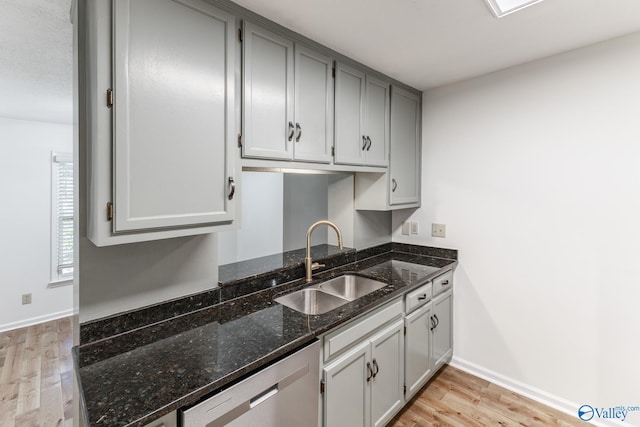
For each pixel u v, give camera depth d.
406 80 2.40
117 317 1.31
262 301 1.67
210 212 1.31
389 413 1.84
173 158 1.20
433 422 1.96
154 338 1.28
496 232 2.31
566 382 2.04
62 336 3.31
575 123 1.96
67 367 2.72
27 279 3.57
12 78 2.32
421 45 1.84
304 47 1.73
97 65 1.03
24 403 2.26
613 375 1.87
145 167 1.13
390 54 1.96
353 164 2.05
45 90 2.57
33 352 2.98
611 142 1.84
